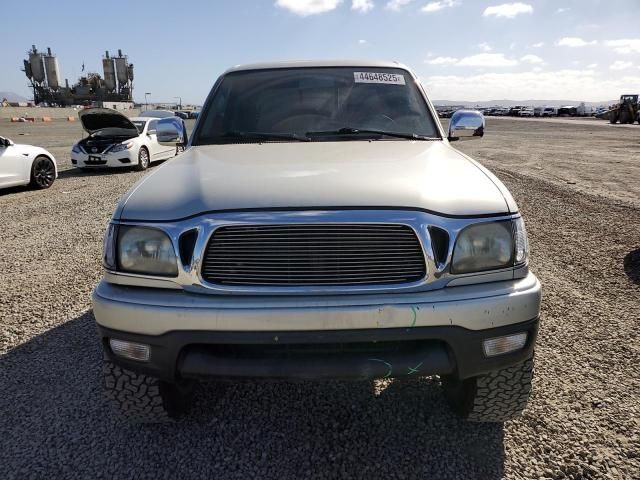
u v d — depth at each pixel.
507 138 22.53
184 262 1.90
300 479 2.08
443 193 2.01
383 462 2.17
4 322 3.54
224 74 3.52
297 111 3.16
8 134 24.53
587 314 3.63
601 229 6.04
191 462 2.18
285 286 1.86
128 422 2.44
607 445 2.25
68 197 8.61
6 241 5.76
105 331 1.99
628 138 22.20
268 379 1.88
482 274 1.95
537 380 2.77
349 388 2.74
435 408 2.55
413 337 1.85
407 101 3.27
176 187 2.12
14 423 2.43
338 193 1.92
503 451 2.23
